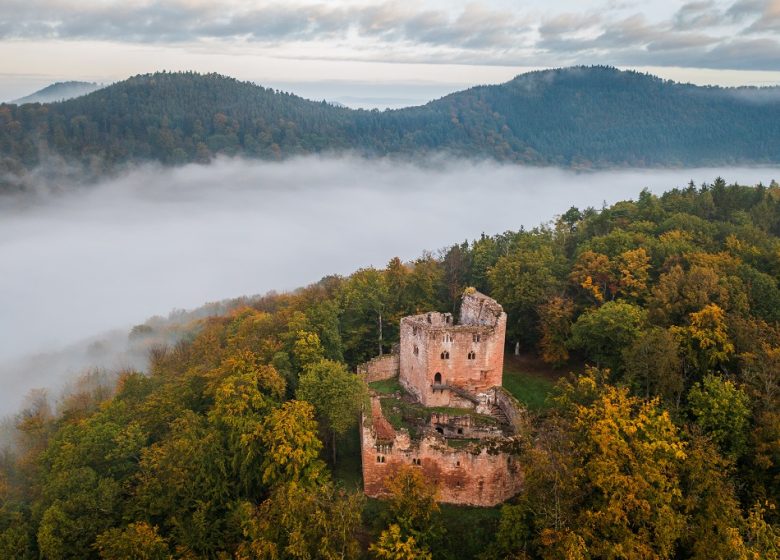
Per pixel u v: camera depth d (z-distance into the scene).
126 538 50.12
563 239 115.94
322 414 65.81
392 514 53.72
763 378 57.56
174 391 76.38
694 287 74.25
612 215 121.88
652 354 62.34
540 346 89.50
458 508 59.28
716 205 127.88
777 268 87.88
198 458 57.97
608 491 44.34
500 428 68.25
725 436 55.03
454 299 100.19
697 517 46.03
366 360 93.25
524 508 50.47
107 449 64.44
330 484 56.00
